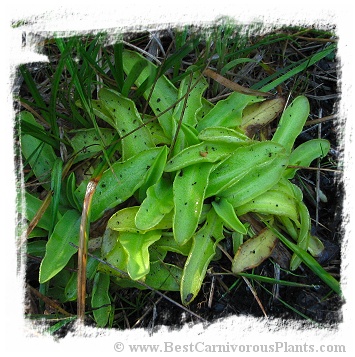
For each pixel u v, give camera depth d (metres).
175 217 0.26
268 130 0.31
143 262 0.25
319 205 0.31
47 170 0.29
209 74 0.26
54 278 0.28
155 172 0.27
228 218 0.26
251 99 0.29
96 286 0.27
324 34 0.33
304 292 0.29
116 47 0.26
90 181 0.25
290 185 0.29
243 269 0.27
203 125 0.29
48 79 0.31
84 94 0.27
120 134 0.28
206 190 0.27
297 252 0.26
